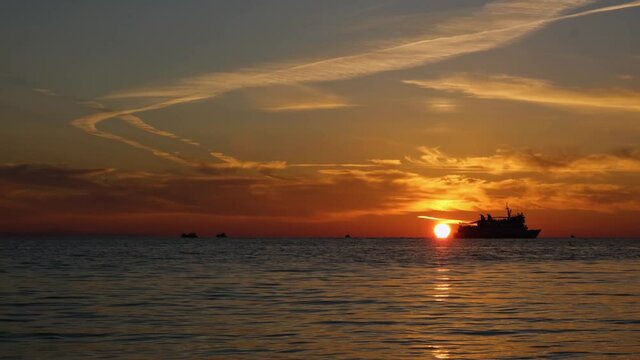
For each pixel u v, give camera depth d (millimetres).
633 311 49344
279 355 33500
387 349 34938
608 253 189750
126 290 66000
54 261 127062
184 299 57906
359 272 96500
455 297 59344
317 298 58844
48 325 42562
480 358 32656
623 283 75438
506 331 40344
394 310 50250
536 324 43062
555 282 76875
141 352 34125
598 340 37250
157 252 187625
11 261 125938
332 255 169750
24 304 53625
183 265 115250
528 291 65000
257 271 98375
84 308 51219
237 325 42781
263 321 44531
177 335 39031
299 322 44156
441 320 44969
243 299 57969
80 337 38312
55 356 33156
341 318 45969
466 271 99438
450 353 33906
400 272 96688
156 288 68438
